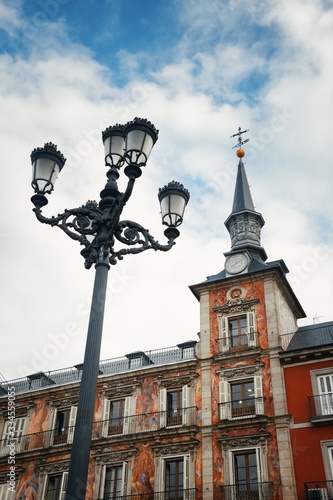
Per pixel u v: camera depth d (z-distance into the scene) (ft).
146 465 95.40
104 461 99.14
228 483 87.35
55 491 102.68
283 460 85.97
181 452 94.02
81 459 29.63
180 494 90.53
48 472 104.53
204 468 90.79
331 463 83.56
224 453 90.58
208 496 87.81
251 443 89.61
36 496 102.53
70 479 28.99
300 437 87.71
